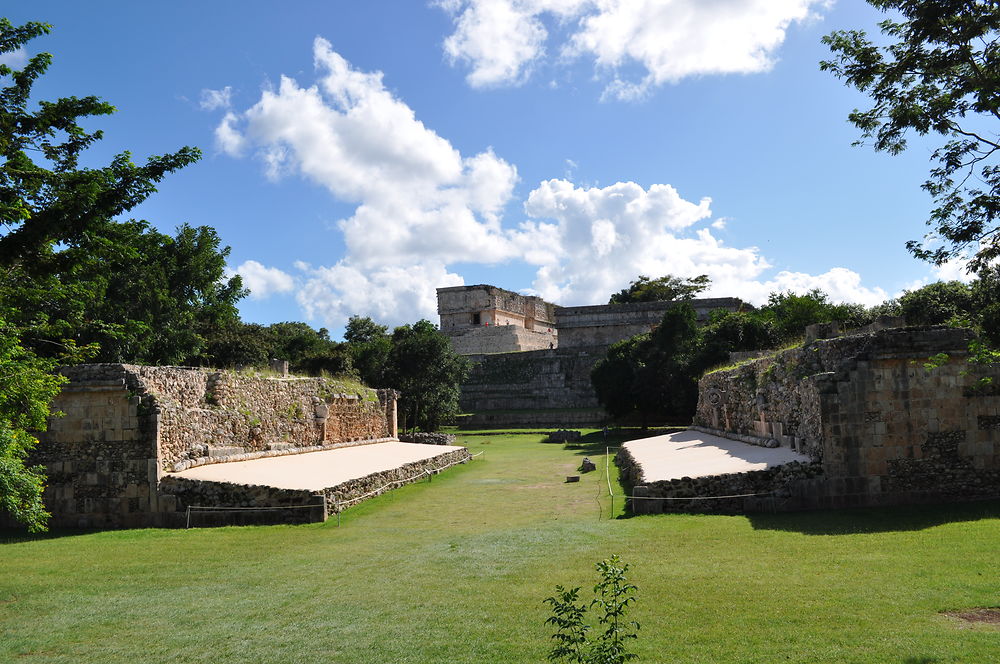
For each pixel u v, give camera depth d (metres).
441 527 15.16
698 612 8.20
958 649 6.65
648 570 10.24
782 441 19.11
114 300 29.31
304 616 8.88
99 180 10.41
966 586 8.58
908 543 11.16
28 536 15.67
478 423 62.34
